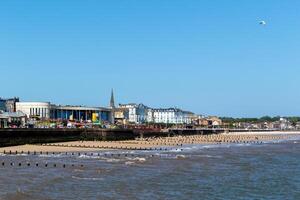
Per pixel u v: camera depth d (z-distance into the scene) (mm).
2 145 111812
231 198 47000
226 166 79125
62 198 43438
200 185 55000
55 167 70062
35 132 126625
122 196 45844
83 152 103125
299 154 113438
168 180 58531
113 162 80750
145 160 86188
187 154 106688
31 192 45781
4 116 176125
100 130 158250
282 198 47812
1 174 59344
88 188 49875
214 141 186000
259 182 58938
